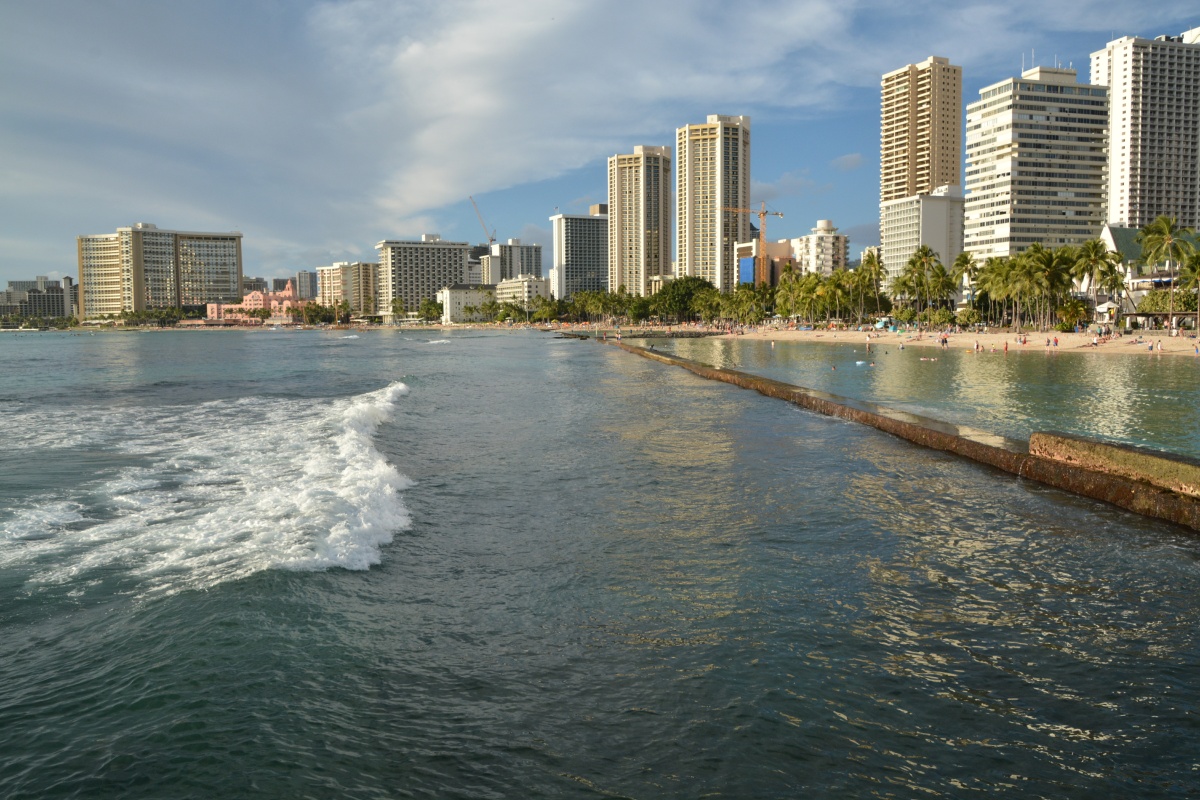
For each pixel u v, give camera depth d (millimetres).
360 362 82000
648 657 8352
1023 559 12289
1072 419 32938
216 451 21594
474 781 6023
